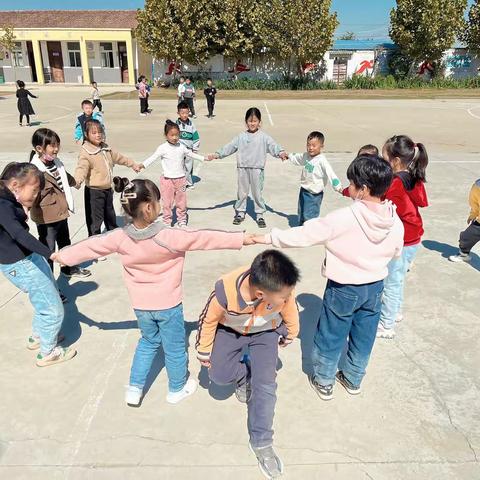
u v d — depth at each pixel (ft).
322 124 54.90
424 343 11.69
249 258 16.72
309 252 17.15
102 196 15.97
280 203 23.20
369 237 8.15
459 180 26.94
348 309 8.63
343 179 27.81
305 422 9.13
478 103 82.02
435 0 102.01
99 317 12.80
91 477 7.90
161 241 8.05
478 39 108.78
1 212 8.82
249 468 8.09
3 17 120.16
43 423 9.04
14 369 10.60
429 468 8.11
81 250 8.45
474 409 9.50
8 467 8.07
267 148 18.78
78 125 26.32
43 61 118.93
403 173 10.25
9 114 63.72
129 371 10.57
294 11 99.91
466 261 16.40
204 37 101.09
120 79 119.55
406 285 14.69
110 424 9.04
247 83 107.76
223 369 8.62
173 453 8.39
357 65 116.57
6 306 13.30
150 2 97.76
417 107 75.15
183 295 14.06
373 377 10.43
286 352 11.36
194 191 25.07
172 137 18.13
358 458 8.30
